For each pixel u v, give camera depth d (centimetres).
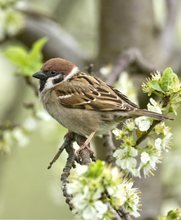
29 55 1011
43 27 1226
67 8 1447
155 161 661
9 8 1167
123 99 877
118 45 1198
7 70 1572
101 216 557
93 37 1449
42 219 1602
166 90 654
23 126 1023
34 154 1603
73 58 1221
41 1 1518
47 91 926
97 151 1085
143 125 655
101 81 904
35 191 1612
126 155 663
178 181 1205
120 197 566
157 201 1125
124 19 1199
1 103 1538
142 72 1062
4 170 1394
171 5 1266
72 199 562
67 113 898
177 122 1317
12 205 1603
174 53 1223
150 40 1210
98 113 870
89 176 558
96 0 1355
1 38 1207
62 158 1170
